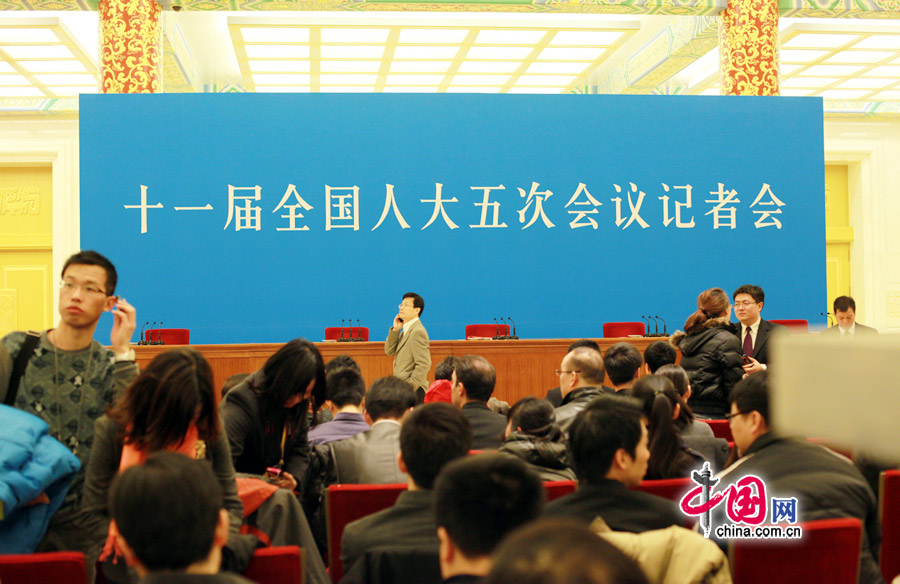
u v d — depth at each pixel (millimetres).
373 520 1682
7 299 11500
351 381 3031
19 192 11531
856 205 12789
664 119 8273
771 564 1607
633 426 1680
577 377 3156
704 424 2809
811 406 308
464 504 1134
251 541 1596
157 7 7590
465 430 1718
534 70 10641
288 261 7949
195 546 1106
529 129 8227
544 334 8188
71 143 11297
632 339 6805
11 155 11234
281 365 2332
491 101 8203
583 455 1696
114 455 1760
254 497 2057
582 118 8258
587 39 9516
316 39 9297
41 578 1476
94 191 7598
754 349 4852
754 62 8055
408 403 2750
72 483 1915
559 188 8234
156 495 1097
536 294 8203
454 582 1085
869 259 12586
